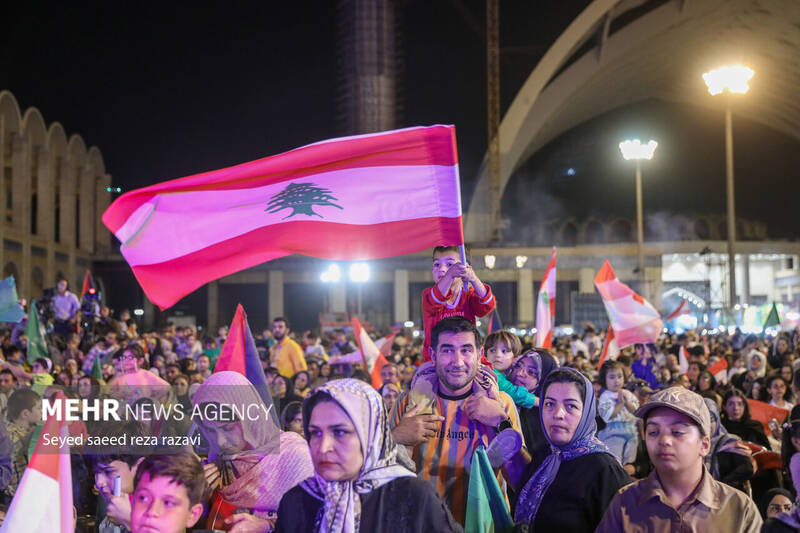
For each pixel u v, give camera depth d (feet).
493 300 16.05
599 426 26.91
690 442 10.87
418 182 15.72
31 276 182.50
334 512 9.55
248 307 242.58
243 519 11.53
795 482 15.01
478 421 14.53
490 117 260.83
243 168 15.55
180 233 15.71
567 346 64.59
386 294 233.76
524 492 12.89
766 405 29.91
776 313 73.77
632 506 11.14
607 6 246.27
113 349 41.68
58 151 203.31
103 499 11.73
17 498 9.82
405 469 10.03
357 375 33.32
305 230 15.88
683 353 51.60
